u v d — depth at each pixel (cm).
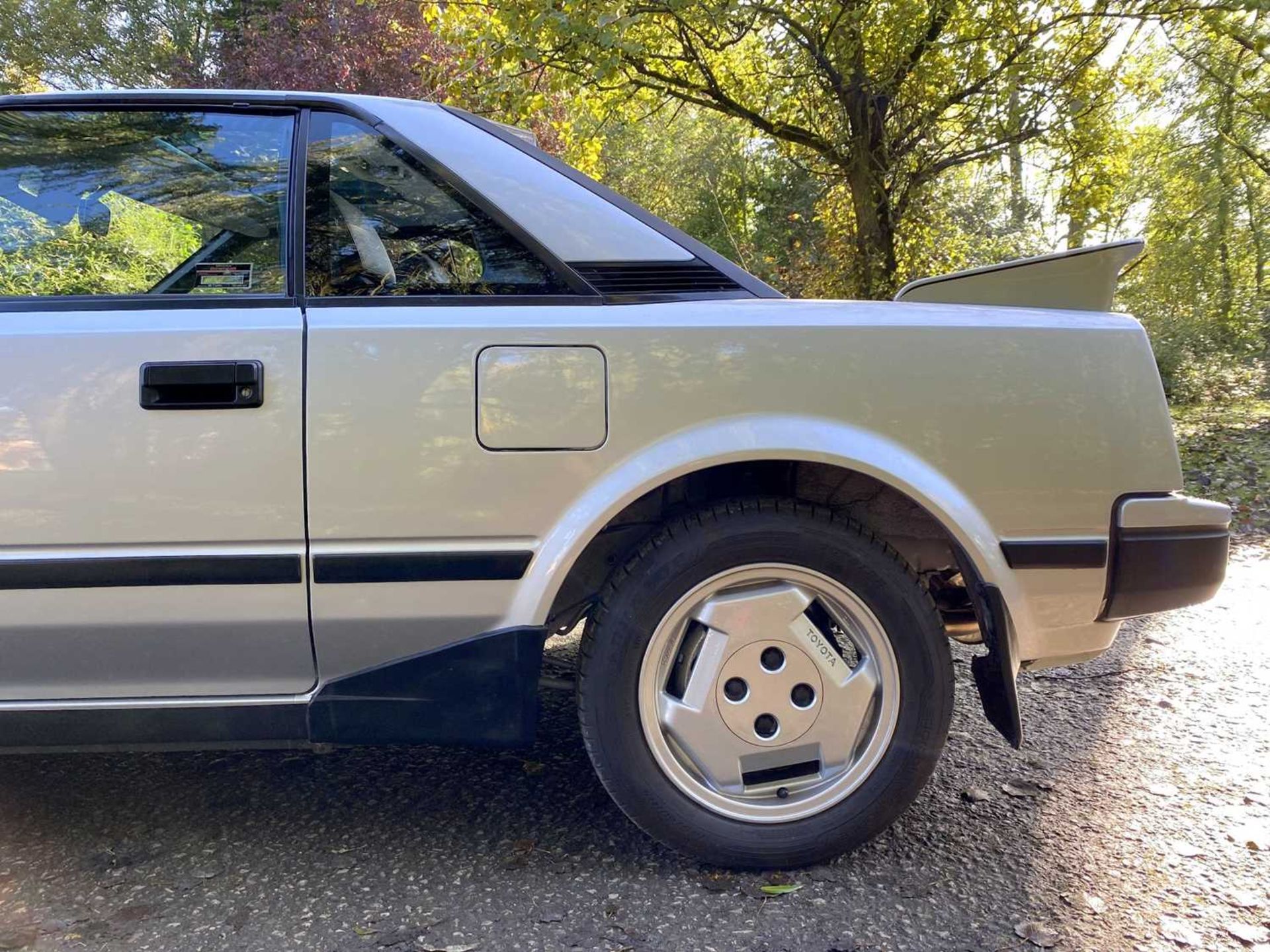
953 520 188
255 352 179
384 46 1091
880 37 773
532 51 660
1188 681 316
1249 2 679
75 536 177
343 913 186
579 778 248
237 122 202
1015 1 736
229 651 185
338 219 196
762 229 2038
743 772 199
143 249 196
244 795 239
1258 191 1287
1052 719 285
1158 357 1237
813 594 196
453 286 192
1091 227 1013
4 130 202
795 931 179
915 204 919
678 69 855
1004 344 191
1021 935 178
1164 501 192
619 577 192
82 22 1808
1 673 183
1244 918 182
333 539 181
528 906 188
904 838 214
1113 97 857
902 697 196
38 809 231
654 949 174
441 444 181
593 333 184
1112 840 212
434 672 187
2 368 177
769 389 186
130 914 186
